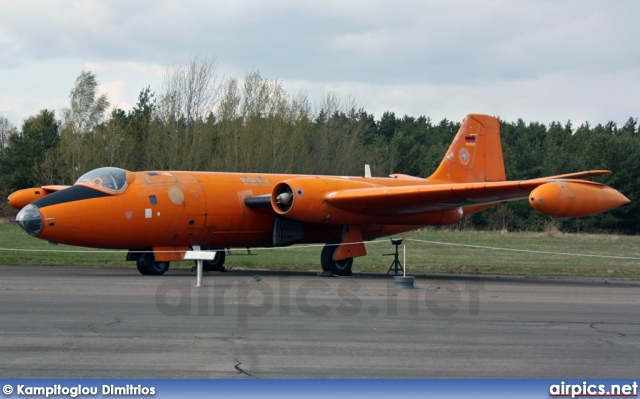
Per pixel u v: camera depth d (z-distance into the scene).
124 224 22.44
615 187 68.81
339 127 75.00
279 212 24.25
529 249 41.44
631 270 30.61
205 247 25.20
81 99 61.41
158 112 58.81
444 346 11.87
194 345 11.51
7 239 39.38
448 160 30.78
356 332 12.91
